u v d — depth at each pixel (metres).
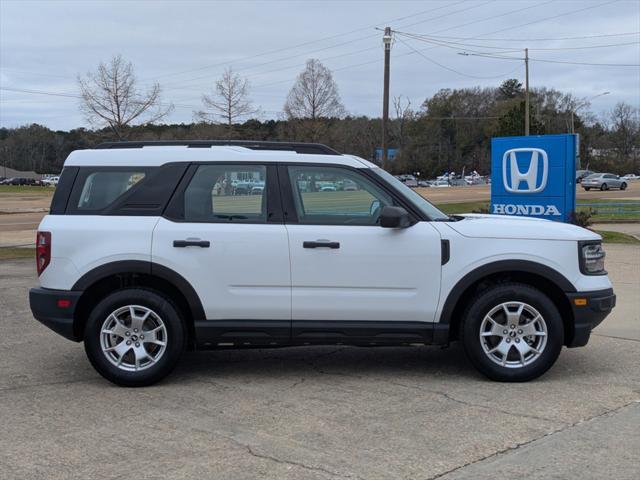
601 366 6.38
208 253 5.74
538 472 4.02
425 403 5.32
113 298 5.72
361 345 5.89
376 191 5.91
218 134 50.25
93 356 5.73
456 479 3.93
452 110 117.12
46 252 5.80
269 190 5.88
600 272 5.98
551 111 108.94
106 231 5.79
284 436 4.63
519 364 5.81
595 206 33.41
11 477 3.98
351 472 4.03
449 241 5.75
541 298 5.72
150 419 4.99
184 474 4.02
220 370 6.36
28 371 6.34
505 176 13.74
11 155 141.88
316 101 55.91
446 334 5.79
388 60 35.22
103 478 3.96
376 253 5.73
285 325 5.78
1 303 9.76
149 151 6.01
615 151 116.25
